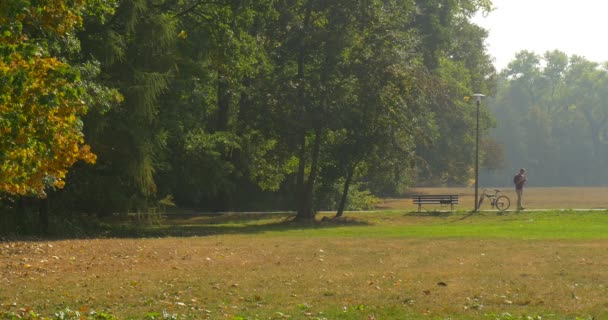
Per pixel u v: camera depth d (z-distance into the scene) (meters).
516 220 36.16
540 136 124.88
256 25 39.34
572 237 25.31
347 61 36.06
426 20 59.66
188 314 11.47
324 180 37.91
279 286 14.23
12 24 12.62
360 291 13.58
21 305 12.22
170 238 26.75
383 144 36.69
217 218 41.16
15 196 26.31
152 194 32.47
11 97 12.45
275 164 38.81
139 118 28.23
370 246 22.38
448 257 19.23
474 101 71.19
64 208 30.72
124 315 11.36
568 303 12.18
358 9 35.47
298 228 32.53
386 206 55.50
